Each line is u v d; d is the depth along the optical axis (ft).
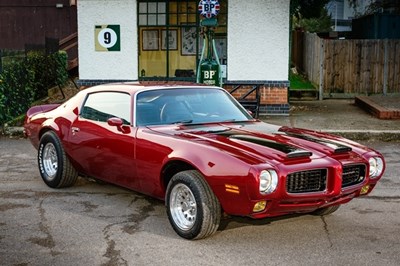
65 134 23.32
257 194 15.83
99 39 46.93
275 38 45.32
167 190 18.21
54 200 22.53
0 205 21.77
